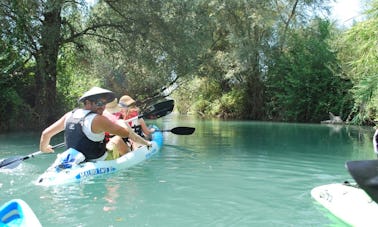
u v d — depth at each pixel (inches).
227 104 1061.8
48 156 270.5
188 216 145.4
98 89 212.7
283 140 414.9
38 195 168.1
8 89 512.7
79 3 564.7
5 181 190.4
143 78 789.9
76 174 195.5
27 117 540.1
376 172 91.5
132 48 599.5
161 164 250.5
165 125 669.9
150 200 165.2
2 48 514.3
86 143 211.6
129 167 236.5
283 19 944.9
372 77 469.4
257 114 991.0
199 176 215.3
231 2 865.5
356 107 612.7
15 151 305.1
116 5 587.8
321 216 147.4
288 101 882.1
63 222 136.6
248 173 225.6
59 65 624.7
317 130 577.0
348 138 445.4
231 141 398.0
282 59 914.1
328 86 844.0
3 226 101.3
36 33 525.0
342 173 227.5
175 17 601.3
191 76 839.7
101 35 621.6
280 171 232.2
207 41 677.9
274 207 157.9
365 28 424.2
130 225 135.0
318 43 874.1
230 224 137.8
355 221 138.0
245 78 1013.2
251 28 930.1
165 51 624.1
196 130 559.2
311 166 250.2
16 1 494.3
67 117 214.8
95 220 139.2
